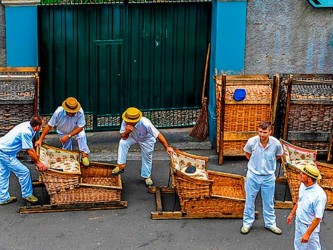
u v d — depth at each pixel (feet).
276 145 28.86
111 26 37.93
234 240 29.50
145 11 38.04
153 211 31.65
